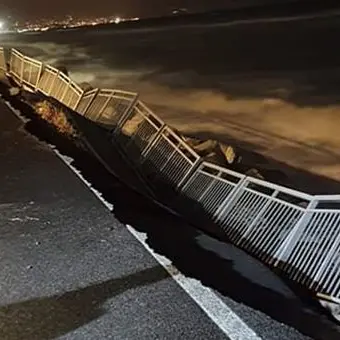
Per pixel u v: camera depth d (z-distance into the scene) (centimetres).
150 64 4828
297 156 1734
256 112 2566
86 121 1623
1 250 728
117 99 1609
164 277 634
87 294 596
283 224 745
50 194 973
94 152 1287
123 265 668
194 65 4591
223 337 505
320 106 2605
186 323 531
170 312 552
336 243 647
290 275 654
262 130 2164
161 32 8556
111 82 3897
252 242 759
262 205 804
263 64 4434
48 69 2573
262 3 14275
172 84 3659
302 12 10056
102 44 7200
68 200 937
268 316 544
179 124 2370
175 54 5588
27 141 1384
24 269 664
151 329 521
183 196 1016
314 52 5019
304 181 1448
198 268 661
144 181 1134
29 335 517
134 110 1454
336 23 7606
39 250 723
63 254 706
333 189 1377
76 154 1246
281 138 2009
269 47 5644
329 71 3794
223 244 751
